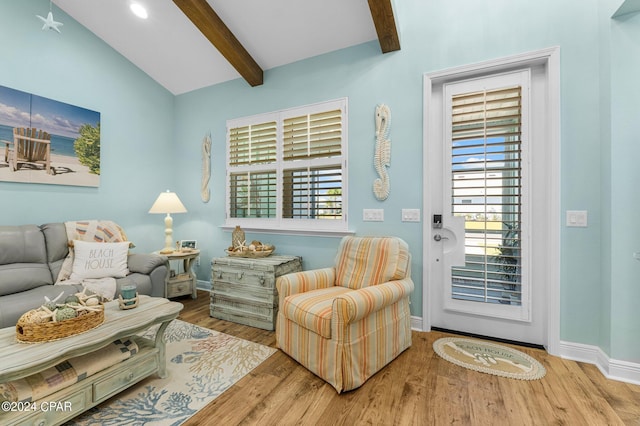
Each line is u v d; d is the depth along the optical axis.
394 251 2.28
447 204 2.48
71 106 3.07
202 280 3.86
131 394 1.67
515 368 1.93
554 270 2.10
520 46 2.20
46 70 2.90
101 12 3.02
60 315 1.45
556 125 2.09
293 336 2.05
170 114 4.08
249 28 2.88
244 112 3.51
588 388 1.72
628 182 1.80
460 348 2.21
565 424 1.44
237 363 2.02
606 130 1.89
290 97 3.18
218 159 3.72
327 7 2.55
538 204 2.23
